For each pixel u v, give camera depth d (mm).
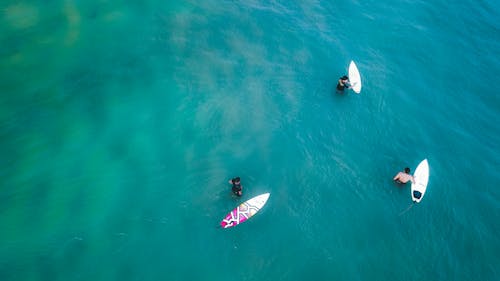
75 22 21547
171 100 19250
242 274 13867
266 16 25031
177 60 21094
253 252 14492
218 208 15578
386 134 19922
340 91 21328
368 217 16312
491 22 29094
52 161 16047
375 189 17391
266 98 20344
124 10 23031
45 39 20281
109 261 13477
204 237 14641
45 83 18594
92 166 16172
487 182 18812
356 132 19719
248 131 18703
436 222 16656
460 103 22516
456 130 20969
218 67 21219
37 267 12938
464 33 27500
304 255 14680
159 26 22672
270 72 21656
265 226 15312
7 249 13219
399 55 24625
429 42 26031
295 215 15867
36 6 21766
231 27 23672
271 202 16141
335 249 15055
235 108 19547
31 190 15039
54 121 17406
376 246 15414
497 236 16750
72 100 18312
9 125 16875
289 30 24406
